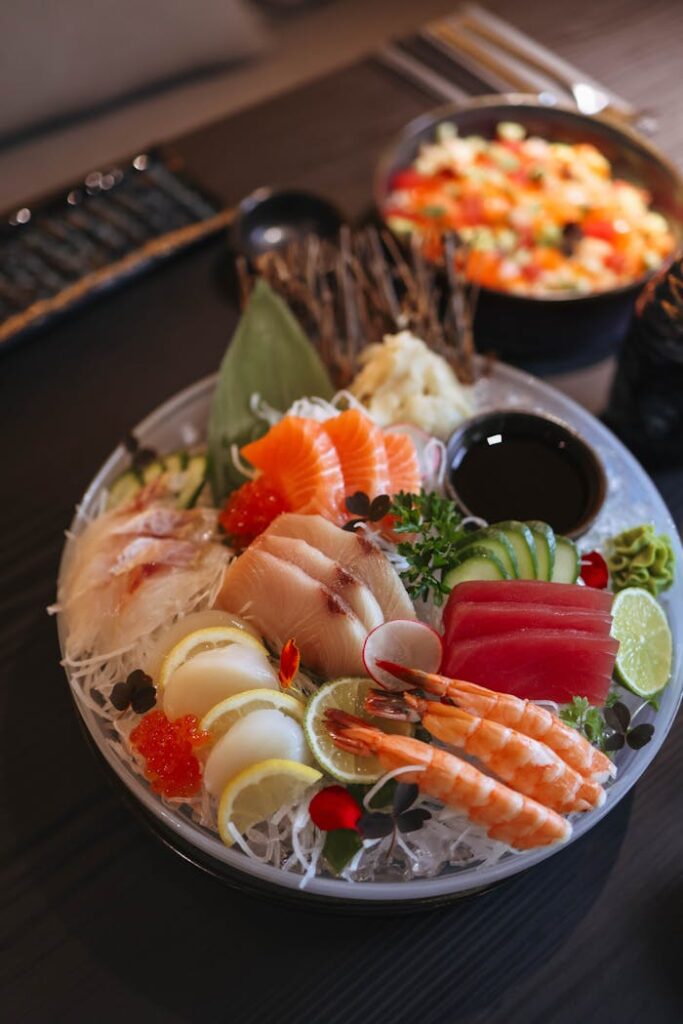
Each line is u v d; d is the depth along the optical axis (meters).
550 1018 0.50
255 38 0.99
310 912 0.52
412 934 0.52
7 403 0.70
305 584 0.53
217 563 0.58
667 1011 0.50
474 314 0.71
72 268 0.75
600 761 0.51
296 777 0.50
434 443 0.62
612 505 0.64
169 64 0.95
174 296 0.75
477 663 0.53
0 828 0.54
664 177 0.80
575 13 0.96
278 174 0.82
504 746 0.50
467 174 0.82
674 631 0.58
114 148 0.92
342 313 0.72
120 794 0.54
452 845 0.51
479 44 0.91
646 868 0.54
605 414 0.70
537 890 0.53
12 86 0.89
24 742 0.57
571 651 0.53
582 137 0.84
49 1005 0.50
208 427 0.65
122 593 0.57
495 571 0.55
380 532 0.58
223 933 0.52
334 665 0.54
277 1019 0.50
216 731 0.51
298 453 0.58
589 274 0.76
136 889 0.53
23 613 0.61
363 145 0.84
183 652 0.53
